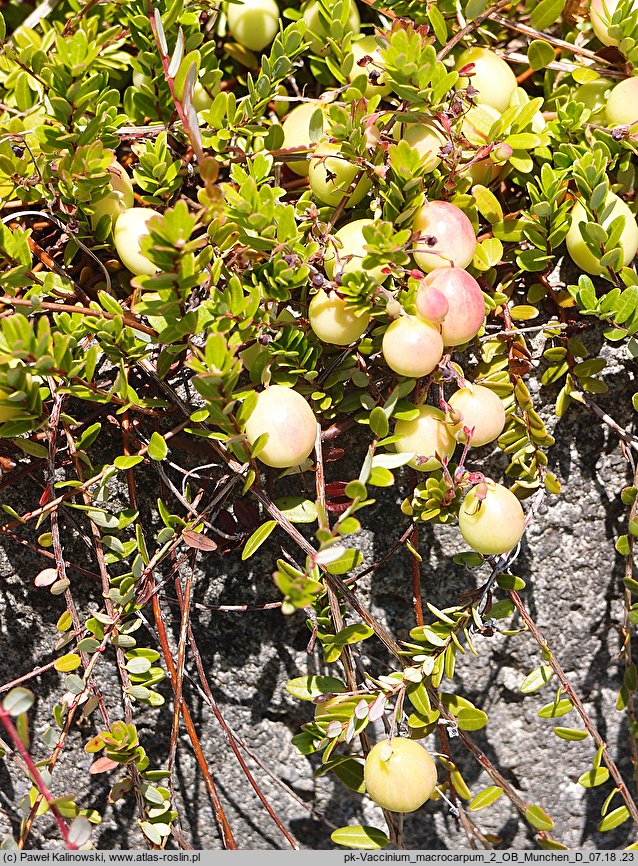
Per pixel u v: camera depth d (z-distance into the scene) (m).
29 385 0.41
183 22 0.43
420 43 0.41
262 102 0.43
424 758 0.42
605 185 0.42
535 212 0.43
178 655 0.44
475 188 0.43
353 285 0.41
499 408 0.42
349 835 0.45
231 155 0.44
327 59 0.43
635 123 0.43
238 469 0.42
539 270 0.44
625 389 0.46
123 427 0.44
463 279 0.41
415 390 0.43
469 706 0.44
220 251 0.42
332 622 0.44
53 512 0.43
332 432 0.44
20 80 0.44
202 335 0.44
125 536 0.46
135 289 0.44
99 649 0.43
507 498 0.42
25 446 0.43
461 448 0.46
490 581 0.44
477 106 0.43
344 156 0.42
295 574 0.41
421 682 0.44
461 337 0.42
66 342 0.40
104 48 0.45
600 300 0.43
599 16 0.44
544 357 0.46
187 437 0.46
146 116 0.44
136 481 0.46
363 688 0.44
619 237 0.42
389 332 0.41
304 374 0.43
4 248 0.42
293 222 0.41
